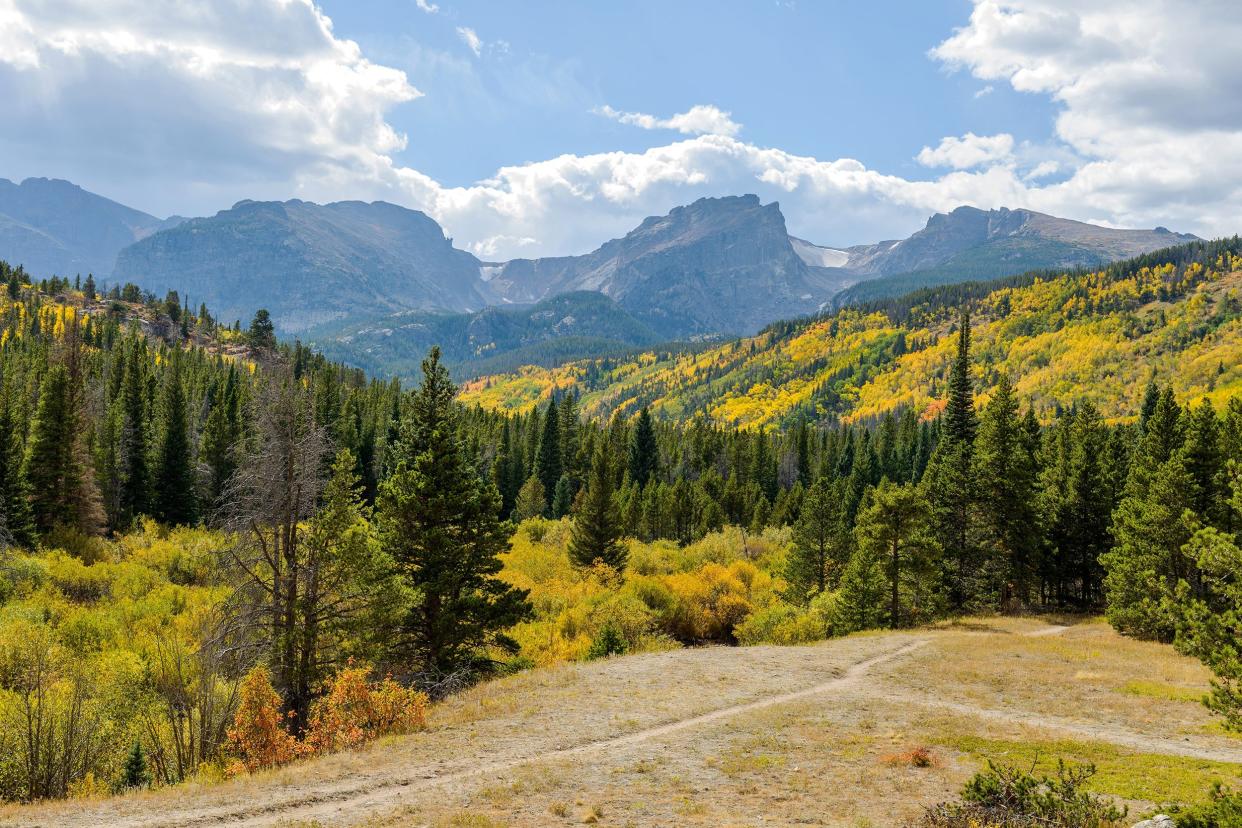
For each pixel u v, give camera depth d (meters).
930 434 131.50
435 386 34.44
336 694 20.05
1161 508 34.38
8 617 31.92
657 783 14.68
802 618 43.28
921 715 20.34
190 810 13.49
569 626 41.38
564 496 96.75
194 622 33.81
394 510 28.69
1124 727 19.39
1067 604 53.81
